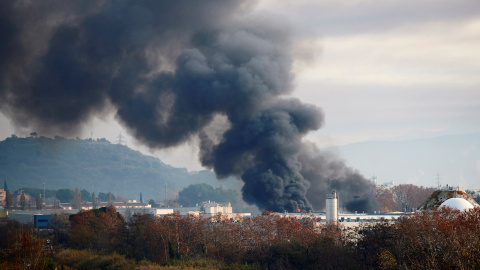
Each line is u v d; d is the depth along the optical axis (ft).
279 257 522.06
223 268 513.45
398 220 556.92
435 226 442.50
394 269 409.08
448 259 353.10
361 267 474.90
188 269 508.53
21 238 517.96
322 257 497.46
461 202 506.89
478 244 356.18
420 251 390.83
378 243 482.28
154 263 558.97
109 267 540.93
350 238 546.26
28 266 481.46
